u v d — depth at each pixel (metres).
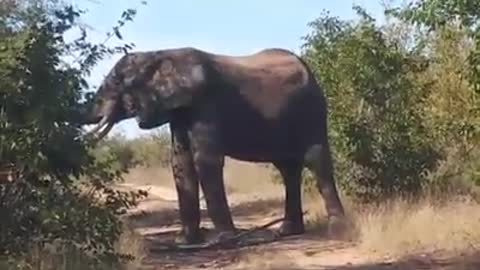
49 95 10.26
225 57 18.09
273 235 18.03
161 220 22.27
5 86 10.07
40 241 10.41
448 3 11.95
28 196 10.30
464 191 19.17
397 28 21.34
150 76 17.30
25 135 10.12
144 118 17.20
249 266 14.04
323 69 20.80
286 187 18.45
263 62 18.36
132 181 38.38
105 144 12.25
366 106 19.84
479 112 16.31
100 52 12.84
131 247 13.83
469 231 15.20
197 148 17.11
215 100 17.34
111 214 10.68
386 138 19.66
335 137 20.02
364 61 19.89
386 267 13.24
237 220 22.69
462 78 15.10
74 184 10.72
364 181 19.78
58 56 10.38
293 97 18.09
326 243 16.47
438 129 19.69
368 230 15.80
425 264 13.22
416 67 20.14
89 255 10.79
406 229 15.34
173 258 15.31
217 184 17.09
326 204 18.05
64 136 10.33
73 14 11.91
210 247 16.58
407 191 19.47
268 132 17.84
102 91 17.23
